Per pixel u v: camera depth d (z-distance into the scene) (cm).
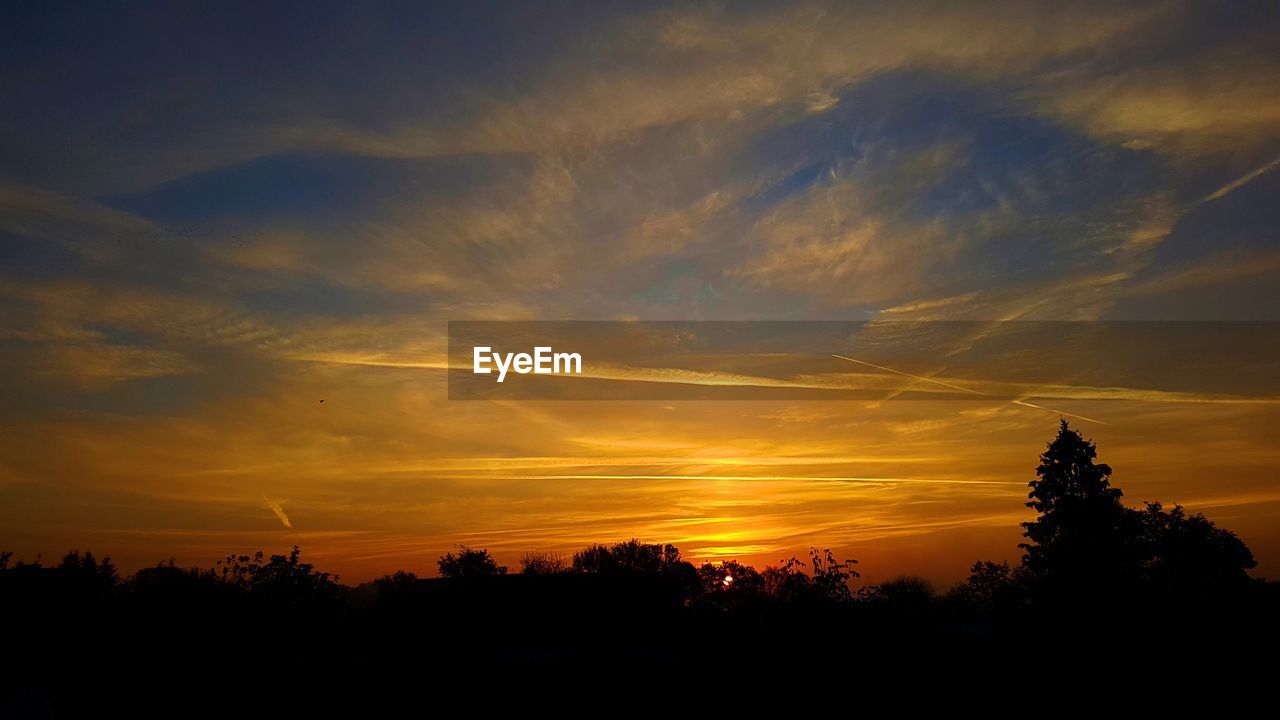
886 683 2338
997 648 2538
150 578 2889
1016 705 2138
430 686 2634
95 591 2847
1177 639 2311
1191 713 1978
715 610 3009
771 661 2511
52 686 2353
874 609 2681
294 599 3100
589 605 3325
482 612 3281
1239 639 2291
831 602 2675
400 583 3841
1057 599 2564
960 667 2414
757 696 2352
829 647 2511
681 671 2602
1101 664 2269
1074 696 2153
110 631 2652
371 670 2827
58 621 2623
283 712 2388
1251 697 2014
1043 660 2373
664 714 2288
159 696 2427
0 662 2408
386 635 3203
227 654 2691
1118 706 2067
